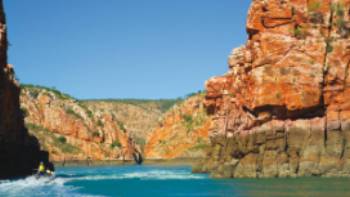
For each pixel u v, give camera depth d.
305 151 60.81
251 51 68.38
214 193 45.56
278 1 65.62
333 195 40.47
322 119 61.34
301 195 41.03
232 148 66.25
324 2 64.62
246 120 66.75
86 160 170.12
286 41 64.25
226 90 80.25
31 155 88.75
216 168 72.75
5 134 78.88
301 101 61.78
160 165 160.25
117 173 93.12
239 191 46.19
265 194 42.72
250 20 67.69
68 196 45.22
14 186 54.78
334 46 62.84
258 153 62.97
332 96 61.75
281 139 61.97
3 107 78.12
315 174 59.88
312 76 62.16
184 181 62.16
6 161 76.50
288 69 63.09
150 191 49.84
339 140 60.16
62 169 124.44
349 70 62.06
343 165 59.28
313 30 63.94
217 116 83.69
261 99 63.72
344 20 63.62
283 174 60.72
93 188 53.50
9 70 83.31
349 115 60.78
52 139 170.25
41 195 45.97
